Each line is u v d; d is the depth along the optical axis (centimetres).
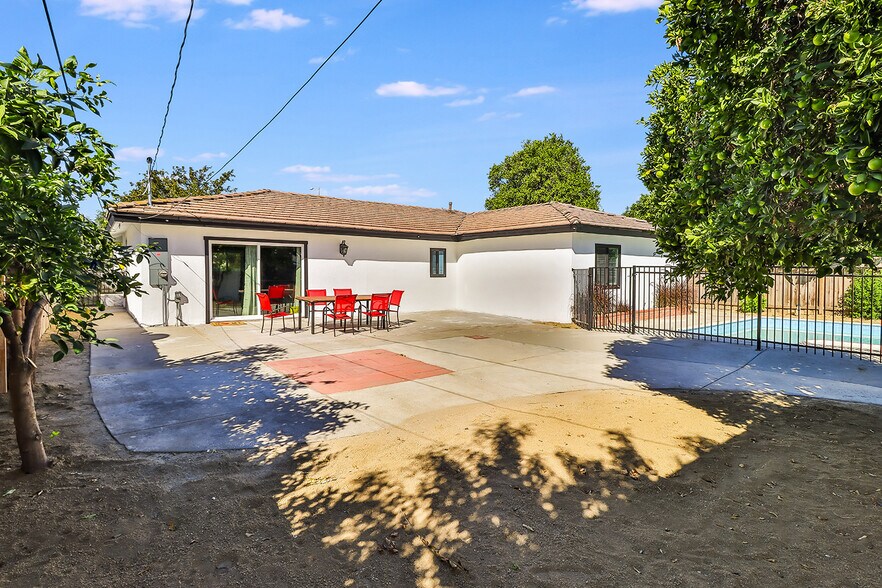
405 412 532
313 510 320
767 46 290
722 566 256
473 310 1662
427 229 1630
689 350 912
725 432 460
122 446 430
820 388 623
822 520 303
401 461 398
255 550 274
